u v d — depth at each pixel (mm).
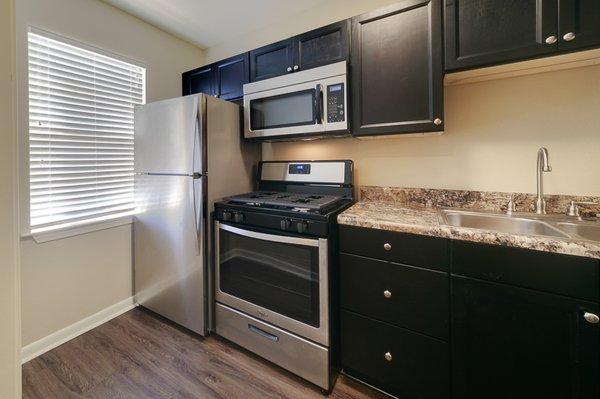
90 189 1957
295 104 1739
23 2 1590
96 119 1969
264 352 1607
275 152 2311
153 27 2289
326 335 1386
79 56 1861
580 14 1046
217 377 1503
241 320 1699
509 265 1031
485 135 1563
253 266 1651
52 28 1709
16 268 794
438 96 1344
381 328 1325
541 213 1381
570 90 1353
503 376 1071
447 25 1303
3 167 765
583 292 912
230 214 1707
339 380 1488
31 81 1646
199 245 1783
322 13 2037
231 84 2119
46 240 1726
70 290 1852
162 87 2365
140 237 2115
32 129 1659
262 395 1388
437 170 1714
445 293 1165
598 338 896
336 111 1589
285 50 1828
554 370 977
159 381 1470
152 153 1978
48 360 1625
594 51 1097
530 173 1459
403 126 1433
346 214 1448
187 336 1862
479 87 1562
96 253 1987
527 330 1017
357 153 1986
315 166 1968
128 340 1814
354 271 1380
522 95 1459
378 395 1388
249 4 2008
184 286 1879
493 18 1206
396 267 1268
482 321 1098
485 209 1559
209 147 1794
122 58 2082
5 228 771
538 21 1124
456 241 1131
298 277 1479
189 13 2123
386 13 1450
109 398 1360
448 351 1173
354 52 1555
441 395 1201
